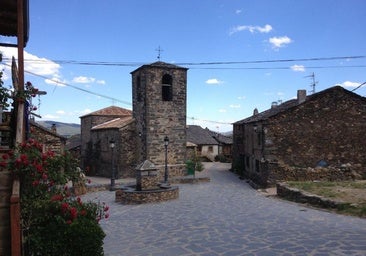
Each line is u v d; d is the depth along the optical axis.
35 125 24.48
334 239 9.74
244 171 34.56
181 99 32.84
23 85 8.89
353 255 8.23
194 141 55.28
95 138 38.22
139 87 33.03
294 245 9.37
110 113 41.91
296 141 26.27
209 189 25.48
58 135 25.20
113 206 19.48
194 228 12.56
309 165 26.33
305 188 19.30
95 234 7.53
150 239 11.25
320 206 15.91
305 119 26.48
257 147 28.55
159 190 20.64
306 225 11.99
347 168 24.95
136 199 20.00
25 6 9.59
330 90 26.80
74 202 8.34
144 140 31.64
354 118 26.98
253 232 11.30
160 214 16.20
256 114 38.22
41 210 7.32
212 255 8.95
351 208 14.26
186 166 32.94
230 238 10.66
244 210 16.11
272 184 25.02
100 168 36.81
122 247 10.34
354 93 26.97
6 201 6.87
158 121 31.84
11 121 9.68
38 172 7.39
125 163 33.06
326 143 26.62
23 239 6.99
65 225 7.30
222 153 57.72
